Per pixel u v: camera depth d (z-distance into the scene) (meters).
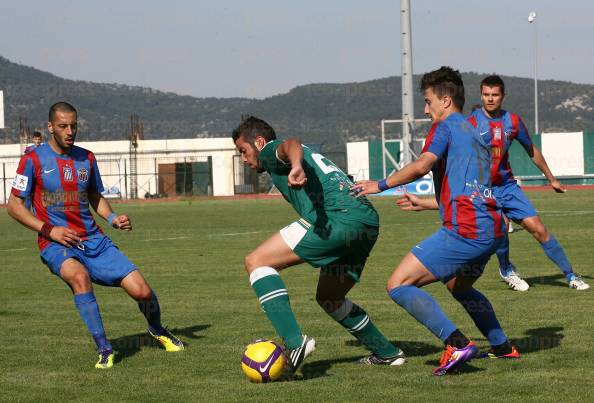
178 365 7.16
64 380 6.68
